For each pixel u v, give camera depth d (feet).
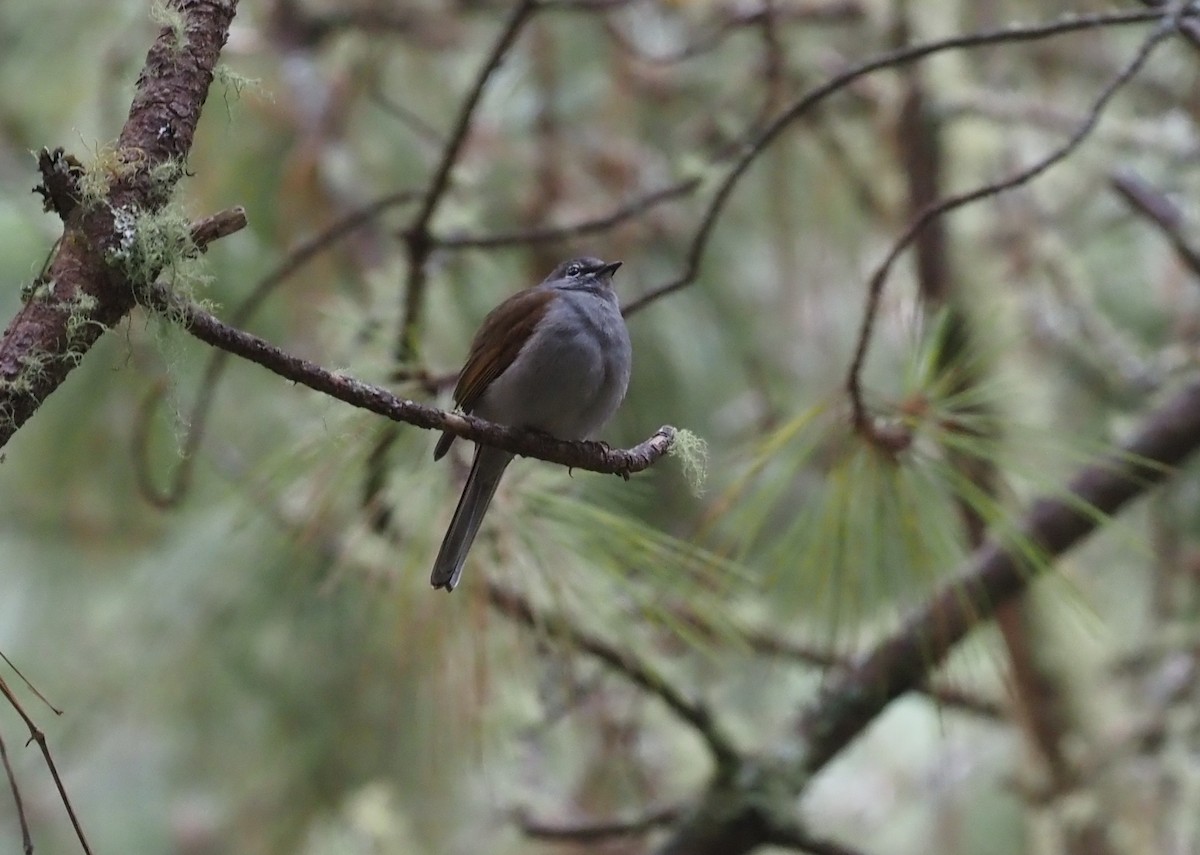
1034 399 33.01
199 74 15.03
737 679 36.42
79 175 14.26
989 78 37.52
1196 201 36.09
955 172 36.32
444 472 23.66
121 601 35.60
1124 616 37.52
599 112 38.47
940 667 25.68
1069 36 37.42
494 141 36.60
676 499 35.76
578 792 32.01
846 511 21.59
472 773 31.17
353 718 32.89
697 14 37.42
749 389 38.47
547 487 23.90
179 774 37.22
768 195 37.68
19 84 37.06
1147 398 36.09
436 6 37.17
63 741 35.55
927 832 40.47
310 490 22.70
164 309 14.79
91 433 34.60
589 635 26.22
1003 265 37.09
